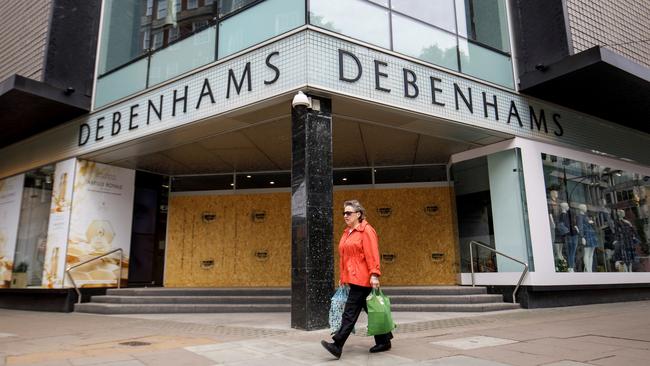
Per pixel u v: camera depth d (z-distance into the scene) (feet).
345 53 26.94
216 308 33.32
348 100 26.91
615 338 18.89
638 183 42.32
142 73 34.81
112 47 37.60
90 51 38.40
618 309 30.53
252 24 28.96
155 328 24.84
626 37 37.83
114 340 20.79
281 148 37.91
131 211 41.45
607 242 37.73
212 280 44.27
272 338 20.62
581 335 19.84
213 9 31.58
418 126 31.91
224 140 35.40
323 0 26.99
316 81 25.46
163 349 18.25
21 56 38.63
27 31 38.83
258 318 29.09
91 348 18.79
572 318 26.12
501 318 26.99
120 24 37.35
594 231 37.06
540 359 15.25
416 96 29.32
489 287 34.86
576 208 36.40
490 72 33.99
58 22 36.68
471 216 37.37
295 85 25.61
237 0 30.19
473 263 36.63
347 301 16.63
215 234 45.24
